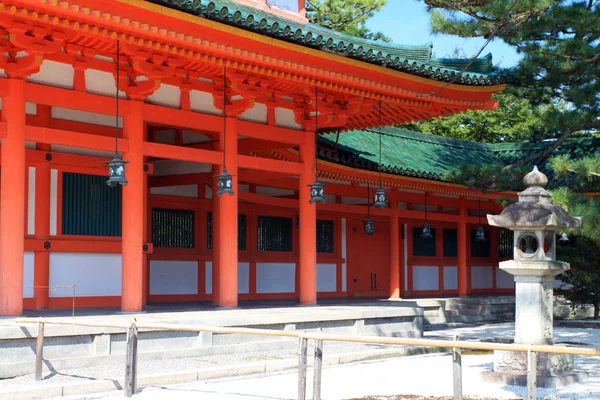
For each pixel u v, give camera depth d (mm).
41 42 13508
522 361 12641
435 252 31797
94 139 14695
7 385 10805
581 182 20422
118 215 18016
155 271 21250
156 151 15688
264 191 25500
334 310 17125
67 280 17016
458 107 19859
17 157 13586
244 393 11062
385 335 17844
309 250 18812
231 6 14773
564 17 20281
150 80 15266
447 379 12992
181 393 11000
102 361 12727
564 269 12828
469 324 25031
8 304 13367
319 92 18547
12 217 13484
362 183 26125
